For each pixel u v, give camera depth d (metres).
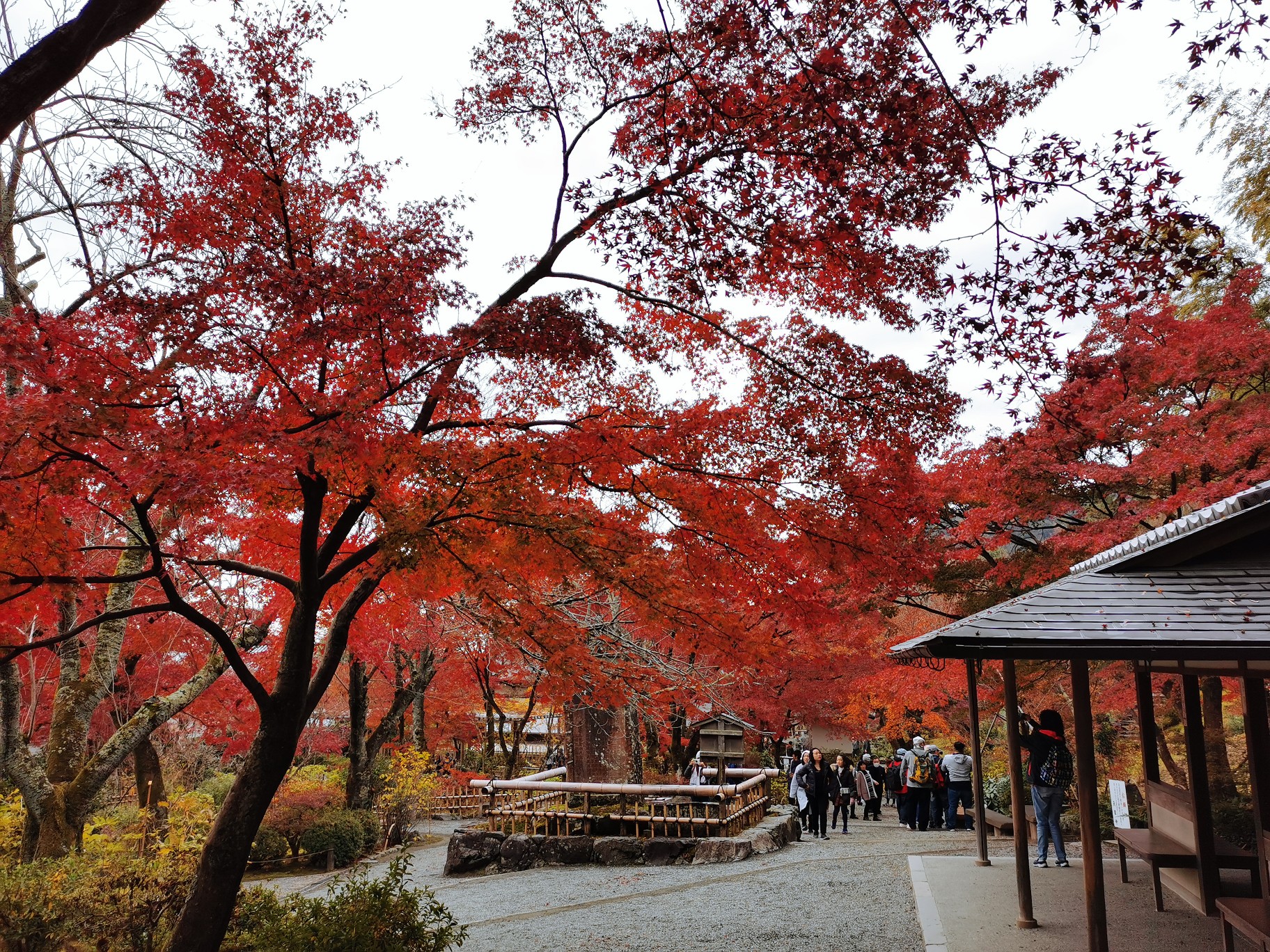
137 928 7.02
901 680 15.09
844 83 5.26
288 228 5.88
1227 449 9.65
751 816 14.74
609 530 6.20
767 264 6.36
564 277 6.88
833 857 12.14
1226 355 10.13
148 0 4.00
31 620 8.80
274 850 16.27
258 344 5.37
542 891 11.39
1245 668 6.05
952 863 10.18
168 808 12.44
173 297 5.06
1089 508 12.71
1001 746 21.98
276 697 6.09
